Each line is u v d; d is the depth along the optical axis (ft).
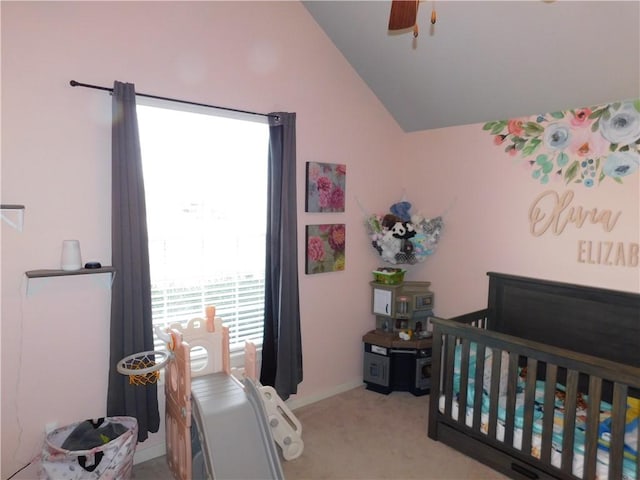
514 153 10.19
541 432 7.50
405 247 11.52
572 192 9.25
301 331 10.76
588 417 6.74
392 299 11.48
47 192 7.05
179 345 7.24
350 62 11.05
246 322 9.95
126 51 7.61
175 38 8.14
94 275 7.57
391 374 11.48
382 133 12.10
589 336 9.02
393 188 12.55
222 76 8.82
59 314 7.30
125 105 7.27
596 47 7.57
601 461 6.75
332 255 11.13
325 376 11.37
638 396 8.45
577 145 9.11
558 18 7.41
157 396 8.07
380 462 8.42
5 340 6.88
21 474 7.10
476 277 11.14
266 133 9.75
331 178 10.89
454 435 8.82
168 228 8.58
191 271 8.97
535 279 9.82
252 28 9.22
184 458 7.27
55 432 7.16
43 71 6.86
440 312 12.04
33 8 6.72
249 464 6.88
